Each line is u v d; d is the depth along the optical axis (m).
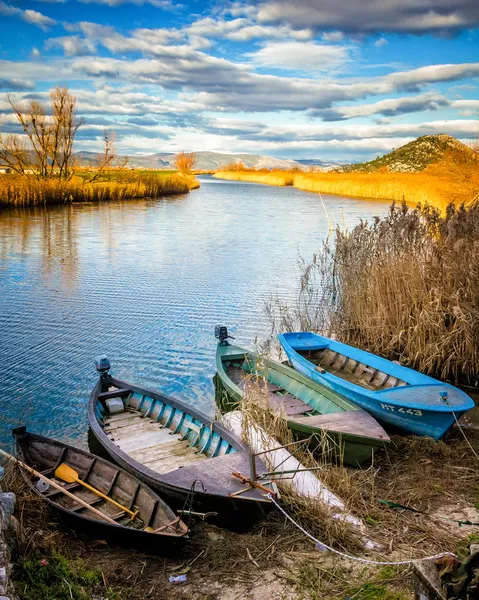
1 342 13.38
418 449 8.09
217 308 16.53
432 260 11.87
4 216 36.81
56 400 10.51
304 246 27.52
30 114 47.44
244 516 6.18
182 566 5.64
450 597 3.91
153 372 11.94
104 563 5.67
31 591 4.79
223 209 46.12
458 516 6.41
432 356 10.56
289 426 8.20
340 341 13.00
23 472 6.80
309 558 5.70
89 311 15.97
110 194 50.09
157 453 7.91
